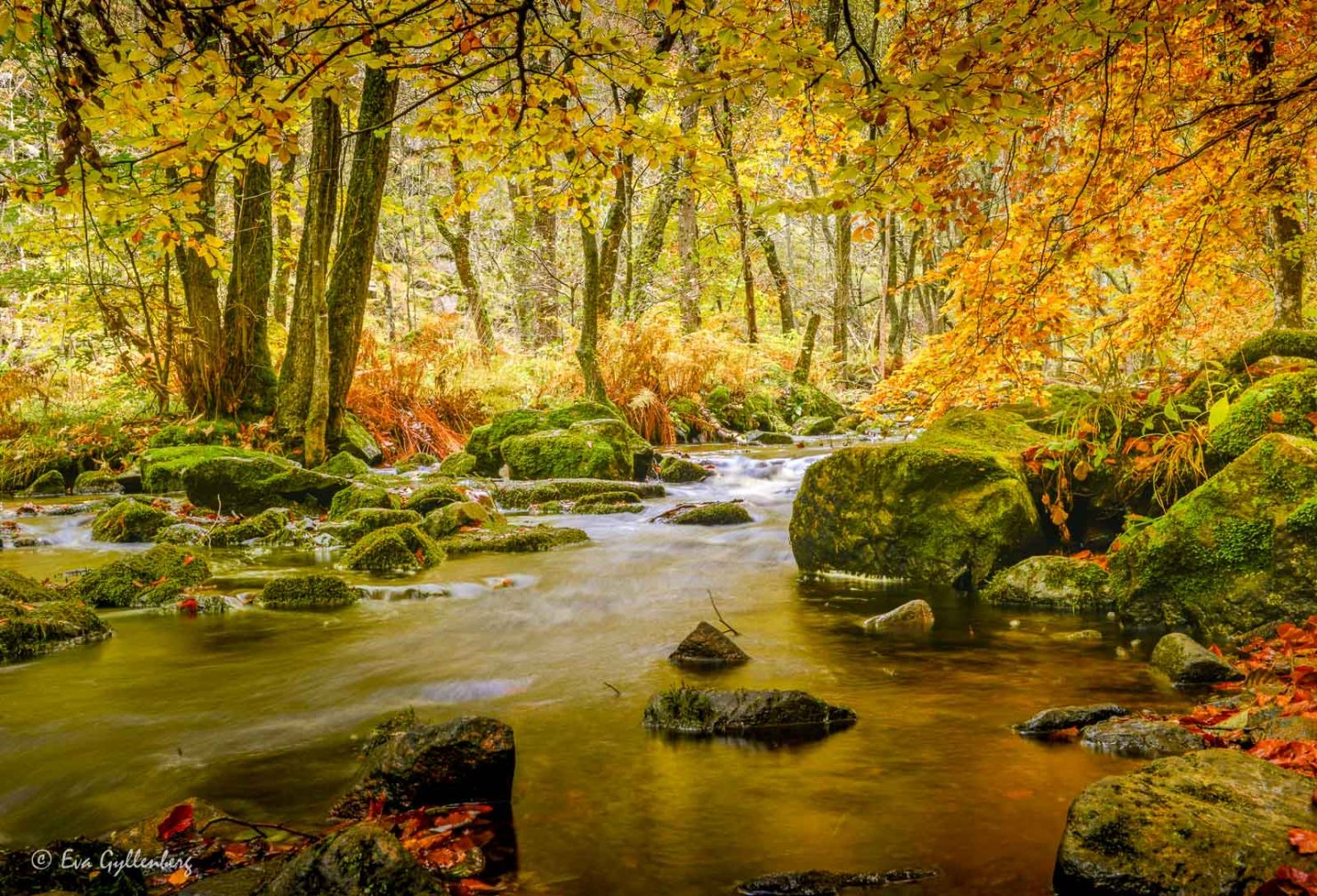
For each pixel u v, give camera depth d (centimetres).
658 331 1844
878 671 439
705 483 1224
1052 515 618
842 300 2358
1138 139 457
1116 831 236
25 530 912
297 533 864
